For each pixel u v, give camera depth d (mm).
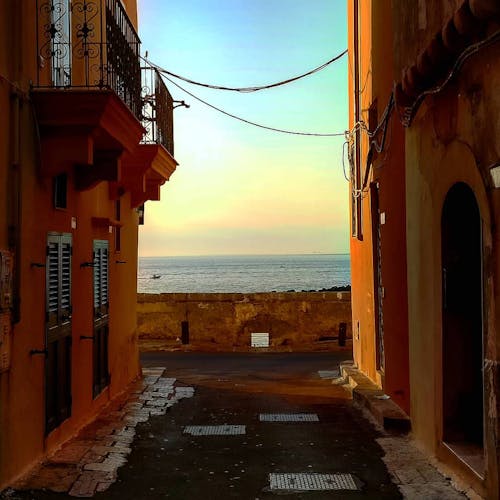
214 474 5777
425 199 6430
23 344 5809
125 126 7078
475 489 4812
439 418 5891
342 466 5992
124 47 7840
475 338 5793
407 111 6887
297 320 18562
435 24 5664
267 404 9664
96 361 8828
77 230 7773
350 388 11266
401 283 7777
